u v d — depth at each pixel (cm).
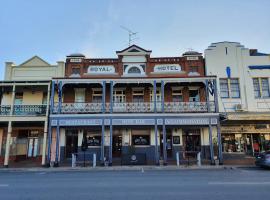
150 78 1911
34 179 1098
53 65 2209
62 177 1164
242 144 2091
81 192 784
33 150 2133
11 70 2198
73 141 2106
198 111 1919
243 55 2228
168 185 893
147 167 1598
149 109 1983
